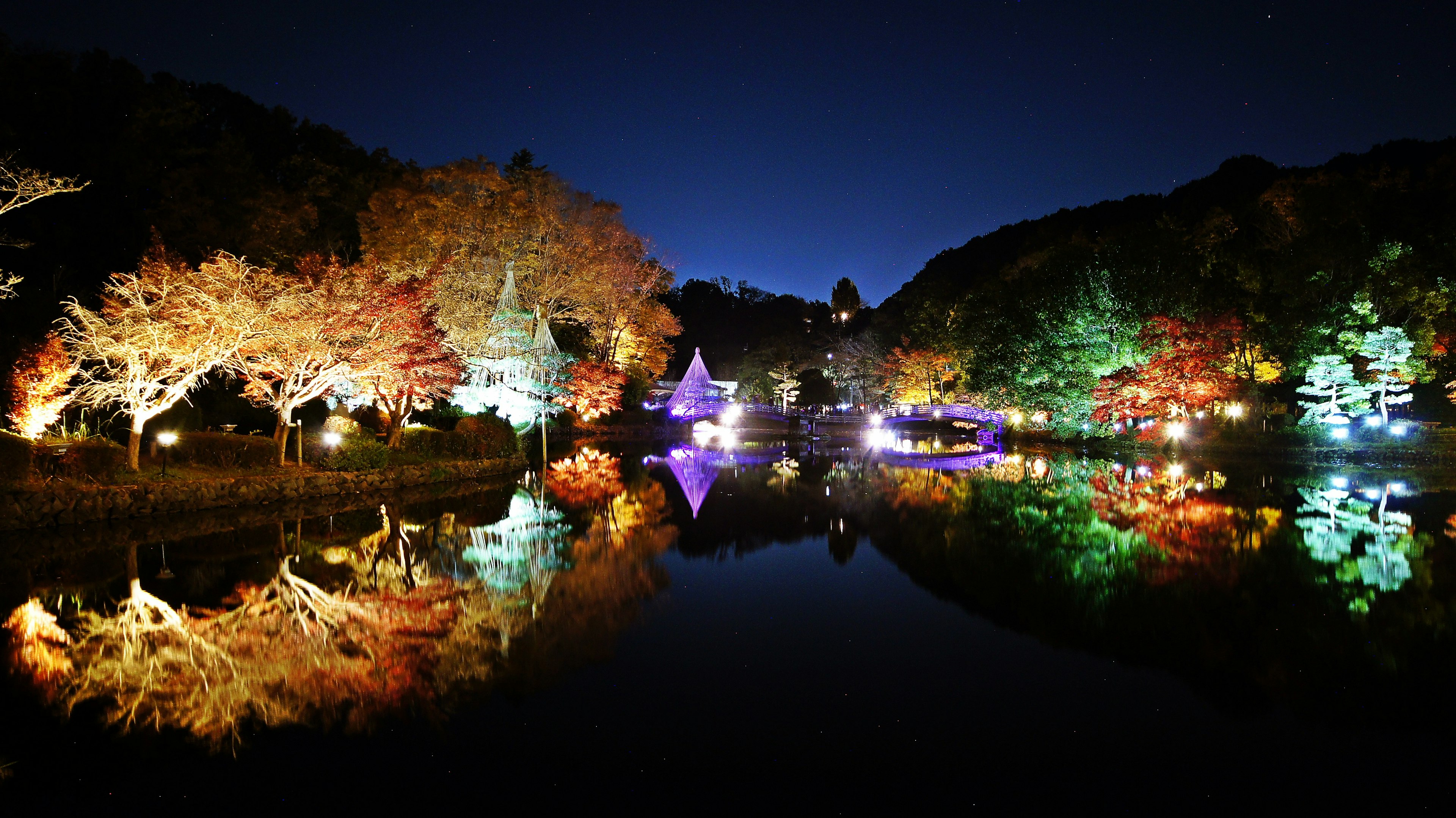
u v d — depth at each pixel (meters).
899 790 6.38
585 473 30.55
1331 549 14.98
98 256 29.84
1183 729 7.49
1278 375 39.28
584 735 7.28
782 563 14.52
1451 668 8.88
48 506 15.73
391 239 43.47
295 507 19.67
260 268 23.44
